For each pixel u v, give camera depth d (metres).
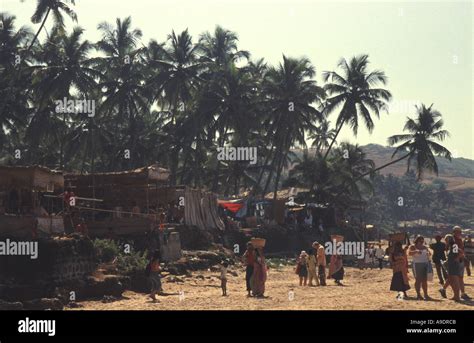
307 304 39.25
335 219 113.44
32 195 46.81
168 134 128.12
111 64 123.56
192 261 65.94
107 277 45.91
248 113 114.56
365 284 55.72
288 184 125.38
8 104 116.12
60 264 43.12
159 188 68.88
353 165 146.00
